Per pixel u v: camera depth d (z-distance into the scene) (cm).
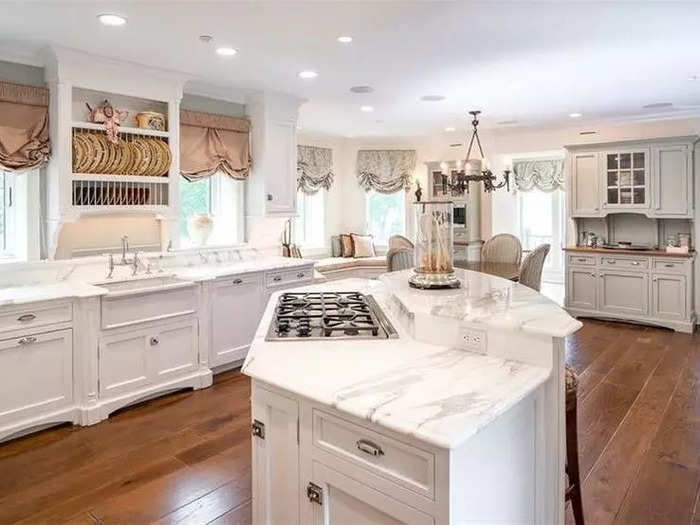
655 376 427
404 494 127
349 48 351
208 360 406
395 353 180
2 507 237
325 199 768
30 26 305
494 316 180
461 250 750
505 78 433
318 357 176
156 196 414
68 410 322
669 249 595
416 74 418
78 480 260
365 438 136
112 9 280
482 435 132
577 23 305
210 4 275
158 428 322
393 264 512
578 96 503
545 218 923
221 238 499
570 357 482
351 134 754
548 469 163
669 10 286
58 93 348
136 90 389
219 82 441
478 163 630
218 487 254
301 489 156
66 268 370
